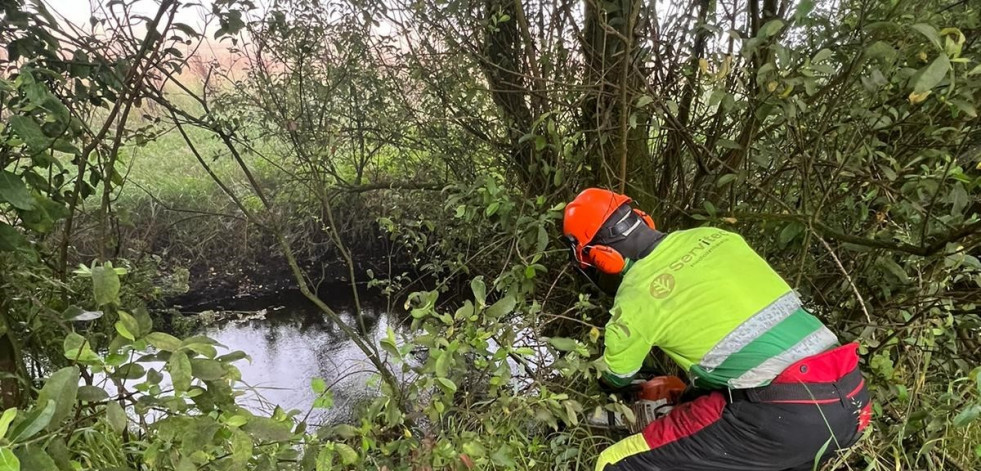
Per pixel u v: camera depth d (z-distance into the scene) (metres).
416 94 3.24
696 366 1.71
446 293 3.87
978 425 2.01
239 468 1.16
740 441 1.66
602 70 2.00
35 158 1.43
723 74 1.56
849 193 2.09
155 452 1.19
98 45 1.98
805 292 2.36
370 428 1.50
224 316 4.29
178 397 1.11
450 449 1.55
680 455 1.76
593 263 1.89
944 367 2.16
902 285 2.12
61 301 1.98
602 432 2.30
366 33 2.96
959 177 1.69
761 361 1.61
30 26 1.72
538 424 2.30
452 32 2.59
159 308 3.89
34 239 1.95
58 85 1.84
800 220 1.95
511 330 1.62
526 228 2.11
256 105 3.29
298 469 1.50
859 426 1.67
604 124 2.03
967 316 1.99
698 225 2.40
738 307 1.63
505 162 2.84
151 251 4.27
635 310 1.71
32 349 1.95
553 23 2.29
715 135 2.16
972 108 1.54
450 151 3.15
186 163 4.94
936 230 1.93
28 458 0.94
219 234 4.57
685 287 1.68
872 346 1.95
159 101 2.17
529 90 2.28
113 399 1.10
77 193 1.84
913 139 2.01
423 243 3.34
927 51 1.67
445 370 1.41
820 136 1.89
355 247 4.77
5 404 1.64
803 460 1.66
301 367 3.68
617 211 1.85
